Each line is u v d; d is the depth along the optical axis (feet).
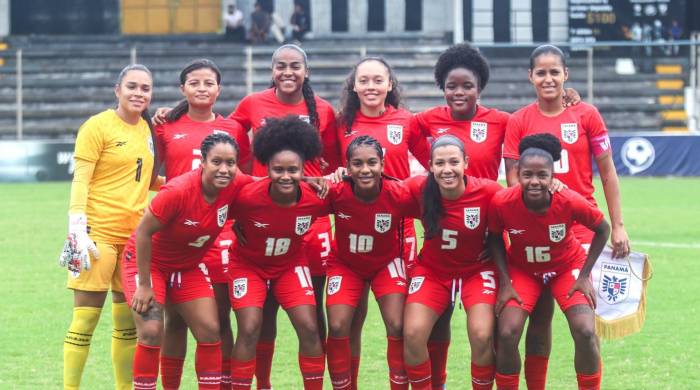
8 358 32.45
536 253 25.44
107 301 42.52
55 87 119.55
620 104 117.29
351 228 26.00
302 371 25.73
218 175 24.44
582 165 27.66
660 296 42.98
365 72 28.32
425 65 119.44
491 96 114.21
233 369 25.46
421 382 25.36
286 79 28.63
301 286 26.03
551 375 30.53
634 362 31.91
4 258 53.62
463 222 25.40
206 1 131.64
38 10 129.49
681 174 101.14
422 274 26.25
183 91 28.55
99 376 30.40
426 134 29.22
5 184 97.66
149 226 24.72
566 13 118.62
